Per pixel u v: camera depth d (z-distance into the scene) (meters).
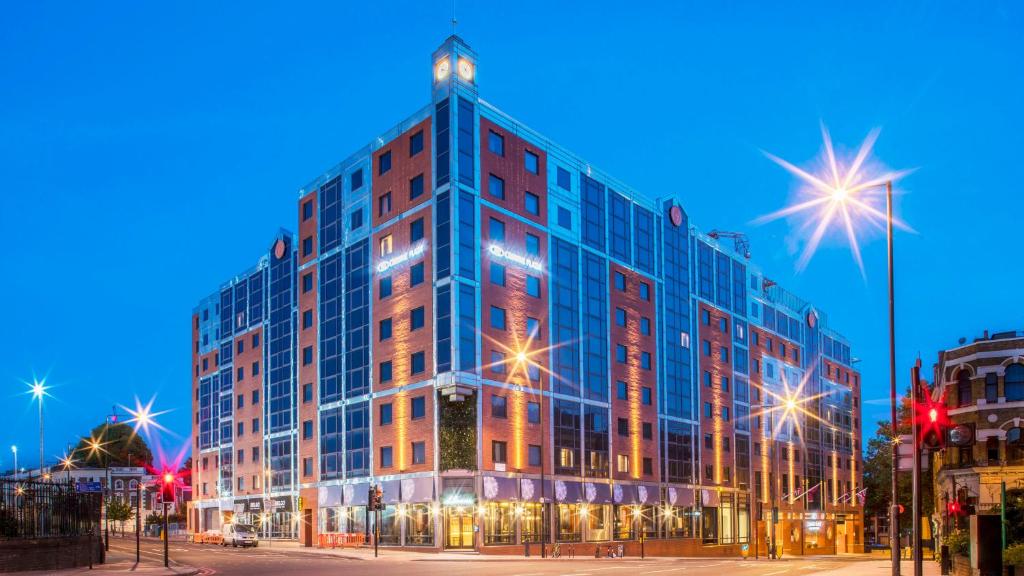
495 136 68.69
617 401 76.81
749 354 99.94
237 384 99.75
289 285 89.19
